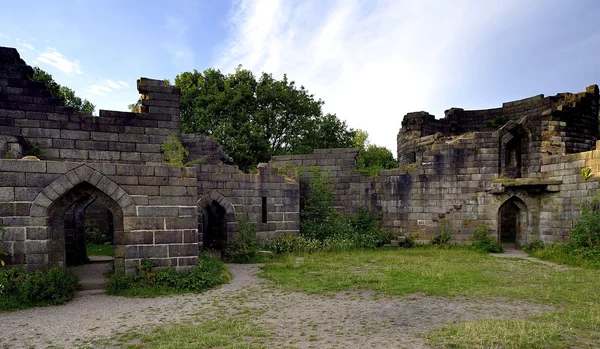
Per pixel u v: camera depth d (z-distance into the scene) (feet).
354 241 70.38
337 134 140.67
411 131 101.40
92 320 28.96
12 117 50.14
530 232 66.95
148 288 37.55
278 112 127.95
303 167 78.07
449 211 72.08
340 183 77.25
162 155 55.72
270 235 67.26
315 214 73.82
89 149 53.01
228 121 119.55
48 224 36.22
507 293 35.40
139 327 27.20
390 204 74.95
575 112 74.54
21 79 50.75
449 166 72.33
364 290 37.73
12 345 23.89
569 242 57.47
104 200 39.19
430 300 33.50
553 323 25.98
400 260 55.36
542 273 45.68
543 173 66.74
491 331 24.17
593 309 30.01
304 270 48.67
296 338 24.23
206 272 40.96
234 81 126.72
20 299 32.83
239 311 31.04
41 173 36.01
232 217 63.93
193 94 125.29
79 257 53.88
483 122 104.06
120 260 38.99
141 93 56.29
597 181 55.93
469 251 65.77
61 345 23.81
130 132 54.75
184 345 23.00
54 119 51.65
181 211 40.52
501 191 67.67
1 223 34.78
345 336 24.47
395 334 24.62
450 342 22.48
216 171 63.36
